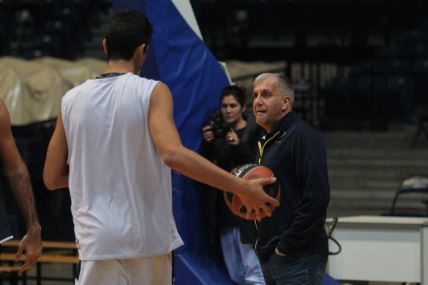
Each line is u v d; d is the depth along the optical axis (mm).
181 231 7938
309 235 5887
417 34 24484
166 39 7922
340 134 20547
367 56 26344
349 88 21594
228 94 8109
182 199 7949
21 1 27016
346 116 21594
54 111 15734
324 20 27188
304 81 22078
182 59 8062
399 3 26797
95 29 26344
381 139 20312
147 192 4691
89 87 4734
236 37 27344
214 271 8047
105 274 4652
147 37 4859
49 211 13695
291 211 6020
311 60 24312
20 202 5227
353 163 19328
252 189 4543
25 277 10891
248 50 27312
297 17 27203
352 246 9031
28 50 25234
